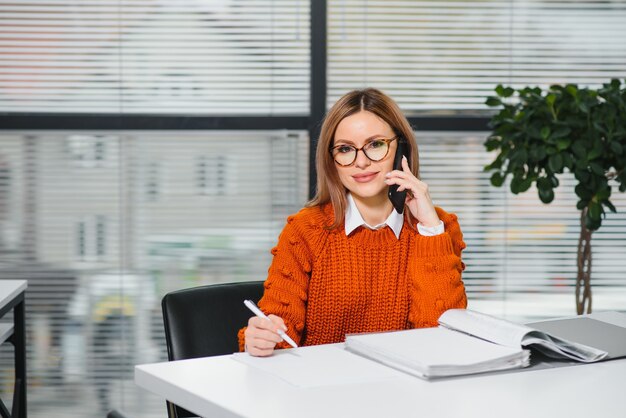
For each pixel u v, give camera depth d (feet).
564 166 9.29
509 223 11.67
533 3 11.55
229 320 6.85
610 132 9.31
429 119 11.46
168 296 6.75
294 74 11.46
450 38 11.53
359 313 6.65
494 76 11.59
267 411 4.25
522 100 9.89
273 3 11.36
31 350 11.35
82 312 11.41
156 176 11.41
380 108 6.54
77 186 11.34
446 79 11.58
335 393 4.54
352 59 11.50
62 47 11.25
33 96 11.27
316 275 6.64
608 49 11.62
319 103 11.41
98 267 11.41
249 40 11.40
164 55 11.34
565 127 9.29
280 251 6.68
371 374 4.90
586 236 10.43
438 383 4.73
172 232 11.48
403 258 6.69
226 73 11.41
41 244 11.35
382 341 5.34
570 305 11.73
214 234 11.52
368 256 6.68
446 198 11.64
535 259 11.71
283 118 11.39
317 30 11.35
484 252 11.68
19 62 11.22
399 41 11.51
